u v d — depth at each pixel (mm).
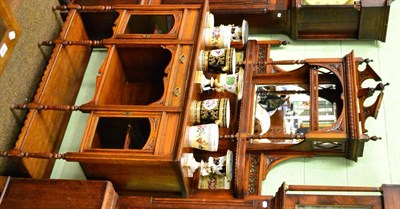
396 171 2541
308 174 2588
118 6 2900
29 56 2732
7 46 2338
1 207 2236
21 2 2660
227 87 2693
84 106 2461
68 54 2869
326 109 2750
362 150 2500
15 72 2604
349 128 2480
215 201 2238
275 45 3168
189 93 2420
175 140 2281
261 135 2564
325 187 2123
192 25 2752
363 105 2662
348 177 2553
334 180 2551
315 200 2100
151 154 2242
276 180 2592
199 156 2660
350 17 2994
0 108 2473
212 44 2799
